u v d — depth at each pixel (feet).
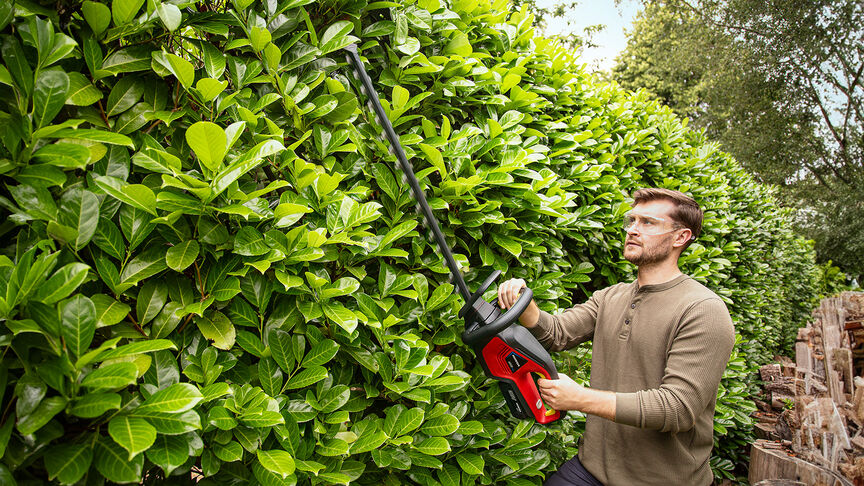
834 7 49.62
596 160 7.82
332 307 3.81
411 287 5.13
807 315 28.81
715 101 55.98
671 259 5.54
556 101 7.56
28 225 2.76
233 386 3.42
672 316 5.08
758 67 51.98
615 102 10.38
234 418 3.22
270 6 3.96
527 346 4.74
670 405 4.58
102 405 2.40
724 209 14.07
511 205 5.65
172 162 3.14
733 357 12.51
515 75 6.04
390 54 5.10
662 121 11.59
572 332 6.07
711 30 54.03
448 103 5.82
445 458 4.83
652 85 74.90
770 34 50.52
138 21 3.19
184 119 3.58
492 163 5.94
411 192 4.86
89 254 3.05
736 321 13.75
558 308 6.77
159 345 2.61
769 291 19.62
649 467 4.98
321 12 4.71
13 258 2.78
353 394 4.46
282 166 3.91
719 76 54.90
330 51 4.17
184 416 2.69
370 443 3.86
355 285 3.93
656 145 11.02
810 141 55.72
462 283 4.87
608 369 5.59
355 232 4.06
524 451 5.39
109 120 3.18
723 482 12.67
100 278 3.09
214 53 3.70
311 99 4.38
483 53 6.05
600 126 8.86
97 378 2.44
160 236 3.32
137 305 3.15
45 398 2.47
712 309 4.87
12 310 2.42
